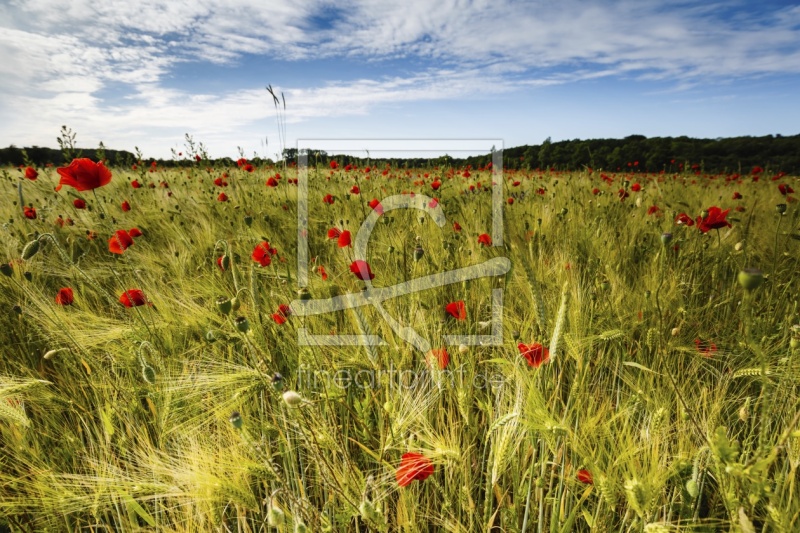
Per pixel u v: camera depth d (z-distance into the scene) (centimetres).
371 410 226
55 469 189
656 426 162
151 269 390
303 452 198
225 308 167
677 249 371
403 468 142
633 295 310
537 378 197
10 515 176
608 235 458
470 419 204
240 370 200
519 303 303
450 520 165
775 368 209
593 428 172
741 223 478
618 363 238
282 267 381
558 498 167
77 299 307
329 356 236
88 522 183
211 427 208
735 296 325
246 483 166
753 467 117
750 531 110
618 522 176
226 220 588
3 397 180
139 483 161
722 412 212
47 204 670
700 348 261
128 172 999
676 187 960
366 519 136
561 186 884
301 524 121
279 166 927
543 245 432
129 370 230
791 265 370
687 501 151
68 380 240
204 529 160
